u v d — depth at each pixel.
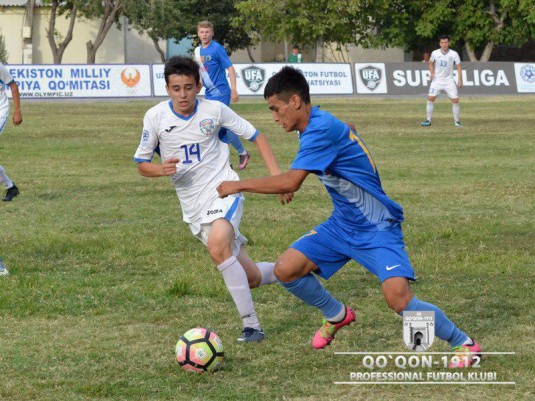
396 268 10.48
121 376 10.62
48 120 52.31
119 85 70.19
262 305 13.80
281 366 10.98
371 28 94.12
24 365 10.99
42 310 13.48
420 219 21.03
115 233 19.47
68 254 17.45
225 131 14.83
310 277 11.21
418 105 65.12
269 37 96.75
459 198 24.28
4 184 23.77
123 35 104.88
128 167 31.61
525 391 10.04
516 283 15.03
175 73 11.91
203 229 12.45
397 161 32.62
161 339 12.09
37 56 103.81
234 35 100.06
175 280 14.90
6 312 13.37
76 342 11.95
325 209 22.58
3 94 23.11
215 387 10.23
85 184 27.41
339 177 10.51
